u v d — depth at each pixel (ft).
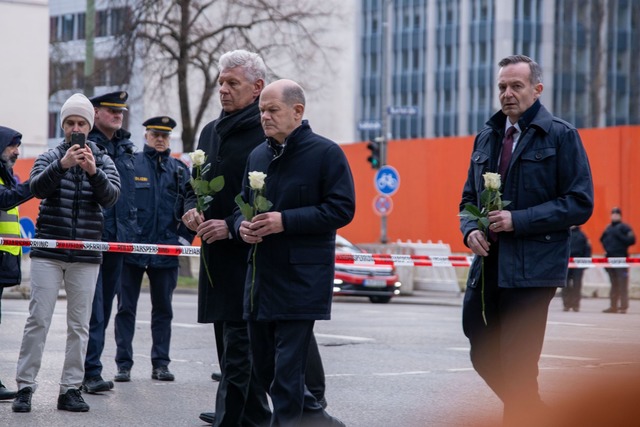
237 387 23.94
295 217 21.62
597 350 40.45
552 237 22.50
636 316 69.41
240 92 24.07
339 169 22.02
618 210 77.77
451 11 305.73
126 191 34.63
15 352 41.27
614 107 291.17
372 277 84.17
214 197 24.22
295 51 114.42
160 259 35.40
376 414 29.04
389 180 102.32
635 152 95.76
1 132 29.94
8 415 28.07
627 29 290.35
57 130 235.20
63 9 252.62
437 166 109.09
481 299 23.06
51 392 31.94
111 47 112.57
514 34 293.84
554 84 292.81
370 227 115.65
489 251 22.89
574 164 22.54
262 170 22.59
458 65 303.68
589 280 97.19
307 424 23.07
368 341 48.78
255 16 109.09
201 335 49.85
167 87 110.93
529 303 22.41
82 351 28.96
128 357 35.12
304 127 22.35
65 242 28.27
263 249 21.98
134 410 29.30
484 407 30.22
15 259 30.22
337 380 35.65
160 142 36.91
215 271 23.95
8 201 29.53
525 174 22.67
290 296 21.80
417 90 312.91
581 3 274.16
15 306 66.59
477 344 23.43
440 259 43.52
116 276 33.58
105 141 34.32
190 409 29.66
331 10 124.88
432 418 28.40
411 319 62.95
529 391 22.44
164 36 106.93
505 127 23.43
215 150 24.48
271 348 22.74
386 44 122.21
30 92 160.35
